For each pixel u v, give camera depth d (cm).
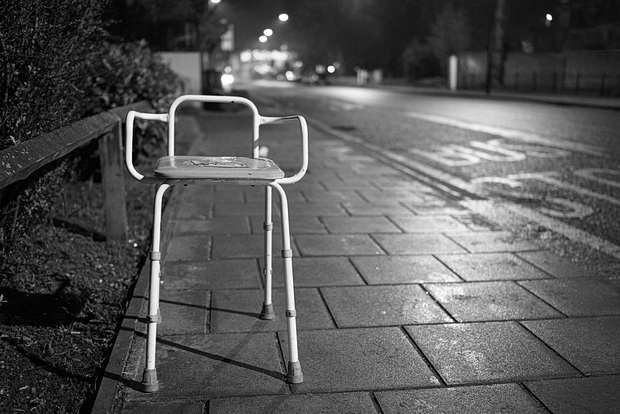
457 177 986
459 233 620
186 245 561
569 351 357
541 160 1150
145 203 720
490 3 4338
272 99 3569
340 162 1090
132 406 294
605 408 297
